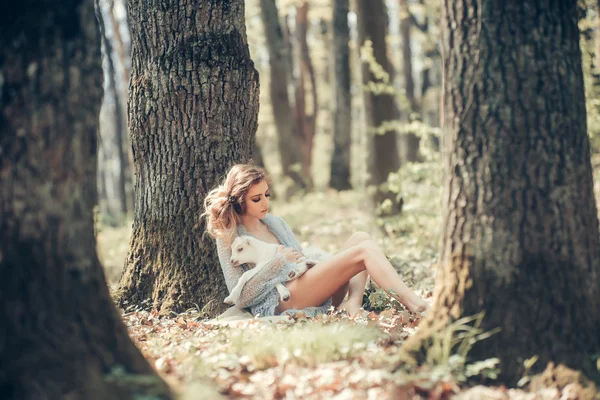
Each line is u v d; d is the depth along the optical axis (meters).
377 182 11.47
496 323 3.28
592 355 3.23
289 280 5.04
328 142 29.56
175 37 5.30
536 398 3.03
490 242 3.31
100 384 2.64
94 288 2.91
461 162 3.41
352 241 5.28
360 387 3.10
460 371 3.20
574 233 3.30
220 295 5.27
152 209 5.43
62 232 2.79
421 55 20.73
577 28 3.45
